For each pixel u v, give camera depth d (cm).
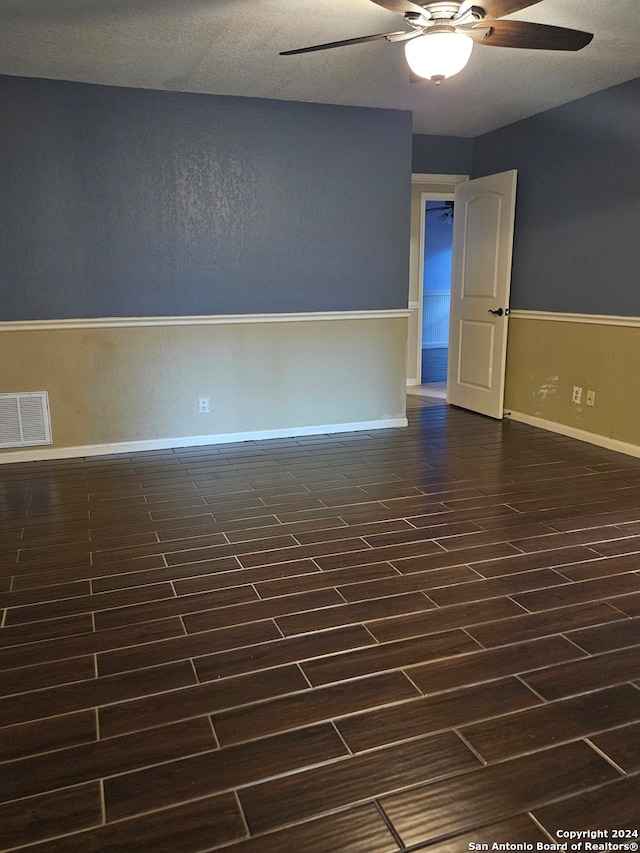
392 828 142
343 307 486
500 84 410
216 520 320
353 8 287
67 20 298
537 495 353
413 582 255
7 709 182
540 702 184
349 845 138
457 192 570
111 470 404
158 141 417
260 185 446
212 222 439
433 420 545
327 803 149
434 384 738
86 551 285
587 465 407
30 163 394
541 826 143
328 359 488
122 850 138
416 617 229
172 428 455
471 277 561
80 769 160
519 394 537
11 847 139
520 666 201
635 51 352
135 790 154
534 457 428
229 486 372
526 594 245
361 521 317
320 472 398
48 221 404
